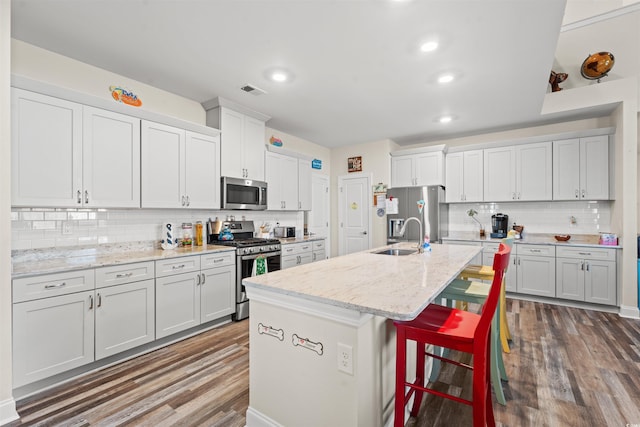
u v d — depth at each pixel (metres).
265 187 4.01
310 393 1.41
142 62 2.58
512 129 4.59
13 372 1.82
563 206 4.29
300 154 4.75
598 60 3.72
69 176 2.29
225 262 3.17
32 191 2.10
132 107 2.65
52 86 2.16
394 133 4.82
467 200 4.72
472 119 4.11
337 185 5.80
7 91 1.73
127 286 2.38
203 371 2.22
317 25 2.08
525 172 4.29
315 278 1.65
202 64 2.61
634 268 3.42
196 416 1.73
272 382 1.55
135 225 2.97
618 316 3.44
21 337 1.85
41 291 1.94
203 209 3.59
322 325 1.36
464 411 1.80
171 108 3.20
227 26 2.09
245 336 2.88
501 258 1.23
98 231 2.70
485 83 2.98
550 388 2.01
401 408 1.43
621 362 2.35
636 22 3.81
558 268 3.88
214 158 3.40
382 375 1.52
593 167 3.86
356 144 5.54
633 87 3.44
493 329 1.82
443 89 3.12
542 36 2.20
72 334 2.07
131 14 1.97
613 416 1.72
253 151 3.85
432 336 1.36
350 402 1.28
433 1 1.84
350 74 2.79
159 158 2.90
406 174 5.08
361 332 1.29
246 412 1.67
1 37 1.70
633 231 3.42
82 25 2.08
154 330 2.55
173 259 2.70
